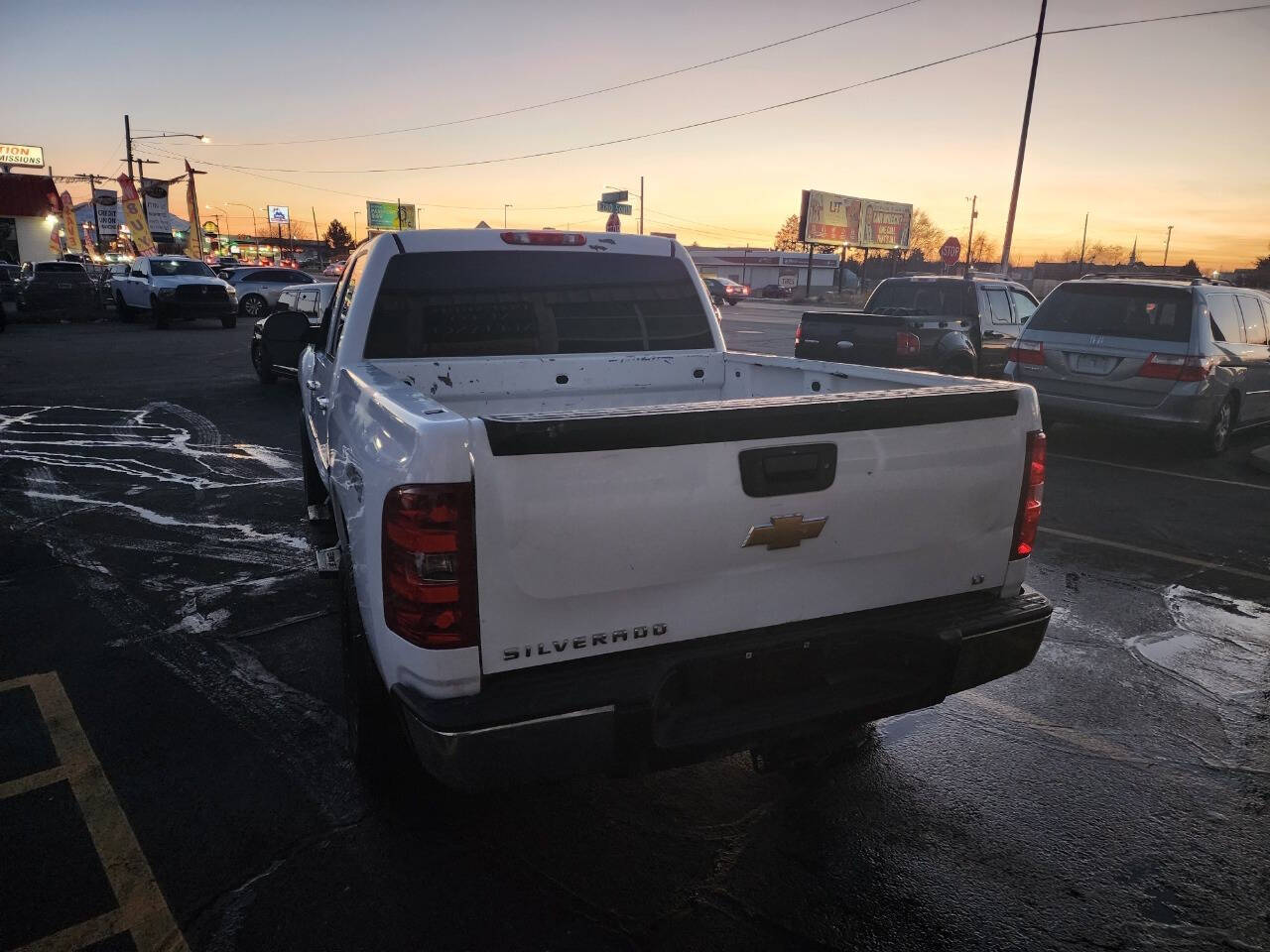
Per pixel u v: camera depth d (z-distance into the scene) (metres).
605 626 2.16
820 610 2.45
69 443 8.58
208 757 3.19
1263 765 3.28
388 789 2.93
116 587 4.85
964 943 2.34
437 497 1.93
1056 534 6.12
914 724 3.54
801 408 2.23
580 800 2.97
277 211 139.12
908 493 2.46
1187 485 7.64
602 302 4.04
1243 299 9.12
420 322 3.71
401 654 2.09
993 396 2.57
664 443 2.09
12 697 3.61
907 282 11.62
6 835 2.73
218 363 15.40
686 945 2.31
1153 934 2.40
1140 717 3.62
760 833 2.80
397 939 2.32
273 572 5.11
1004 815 2.92
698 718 2.31
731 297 43.38
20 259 43.06
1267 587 5.12
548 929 2.36
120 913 2.40
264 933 2.33
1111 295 8.63
